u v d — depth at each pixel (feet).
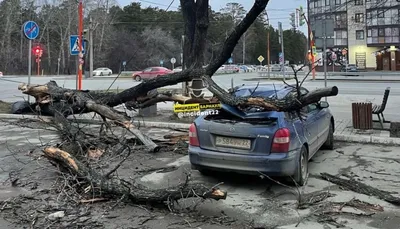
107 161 21.02
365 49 178.70
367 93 65.77
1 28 227.20
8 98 61.31
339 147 25.54
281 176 16.55
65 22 229.45
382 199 15.61
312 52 101.60
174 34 266.57
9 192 17.25
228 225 13.51
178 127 33.91
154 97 31.68
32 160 22.70
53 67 239.71
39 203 15.79
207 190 14.08
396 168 20.21
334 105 49.03
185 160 22.52
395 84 90.33
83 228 13.39
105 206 15.39
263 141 16.56
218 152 17.37
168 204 14.66
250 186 17.70
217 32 213.66
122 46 241.35
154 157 23.26
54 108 31.58
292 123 17.66
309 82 98.68
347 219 13.78
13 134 31.04
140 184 17.38
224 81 109.70
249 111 18.83
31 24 43.60
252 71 219.20
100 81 118.01
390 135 28.17
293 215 14.26
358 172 19.60
